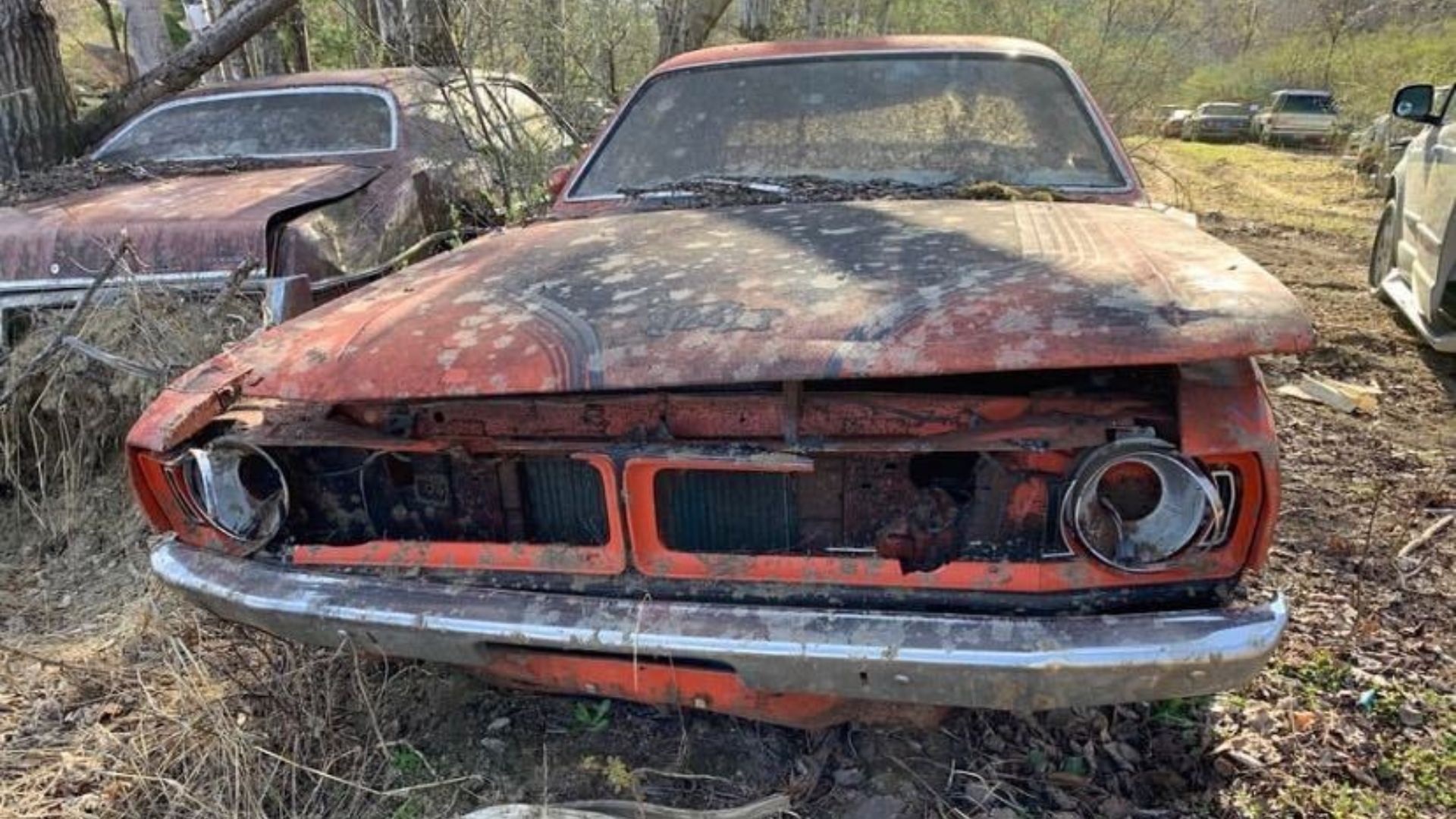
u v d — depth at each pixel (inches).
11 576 132.4
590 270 87.4
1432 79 882.1
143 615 114.0
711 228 99.9
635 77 329.7
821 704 77.0
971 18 385.7
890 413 70.0
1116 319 66.4
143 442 78.1
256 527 81.0
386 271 167.2
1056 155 117.1
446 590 74.9
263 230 147.5
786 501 75.3
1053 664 63.3
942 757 89.1
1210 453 63.6
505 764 90.0
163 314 140.2
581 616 71.0
